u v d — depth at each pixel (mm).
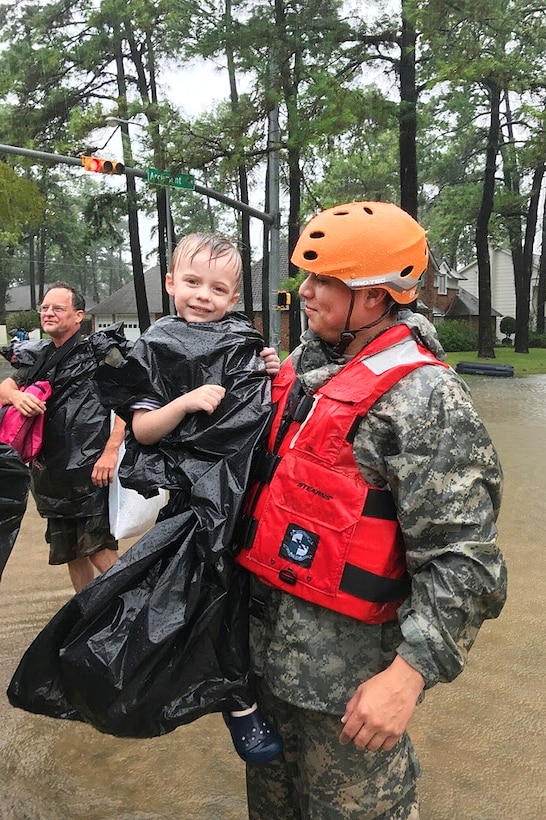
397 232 1586
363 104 15562
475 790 2533
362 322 1647
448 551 1440
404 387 1507
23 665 1604
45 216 25172
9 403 3359
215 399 1630
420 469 1453
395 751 1657
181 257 1860
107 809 2443
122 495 3350
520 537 5418
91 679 1513
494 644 3654
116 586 1554
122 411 1747
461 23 15500
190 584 1572
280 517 1583
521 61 17547
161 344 1729
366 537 1518
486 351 28062
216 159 16531
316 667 1553
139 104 16547
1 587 4367
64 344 3535
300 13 15922
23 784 2580
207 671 1616
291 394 1684
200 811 2430
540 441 9773
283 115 16250
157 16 18875
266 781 1853
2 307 58469
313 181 18250
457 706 3090
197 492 1601
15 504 2348
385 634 1585
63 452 3467
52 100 24938
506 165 30141
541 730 2912
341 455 1535
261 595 1663
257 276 41406
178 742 2859
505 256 52438
